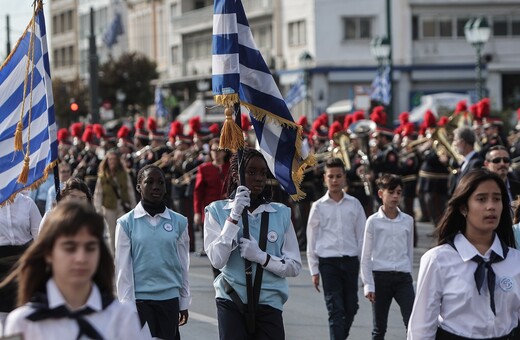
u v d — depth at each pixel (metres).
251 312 8.41
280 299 8.54
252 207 8.63
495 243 6.49
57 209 4.93
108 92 76.50
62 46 103.31
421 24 62.19
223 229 8.38
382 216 11.18
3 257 10.40
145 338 6.14
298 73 61.88
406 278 11.18
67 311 4.96
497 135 20.91
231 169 9.07
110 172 19.19
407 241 11.25
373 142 24.23
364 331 12.87
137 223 9.17
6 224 10.42
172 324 9.19
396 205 11.23
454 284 6.42
